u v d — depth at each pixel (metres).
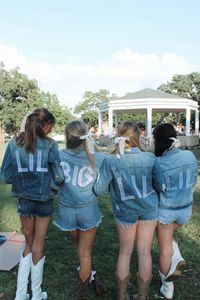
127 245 3.67
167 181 3.73
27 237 3.84
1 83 43.66
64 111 47.22
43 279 4.46
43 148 3.61
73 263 4.90
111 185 3.65
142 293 3.70
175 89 50.38
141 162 3.53
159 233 3.86
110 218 6.99
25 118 3.71
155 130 3.91
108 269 4.73
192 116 44.06
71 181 3.66
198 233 6.20
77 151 3.71
